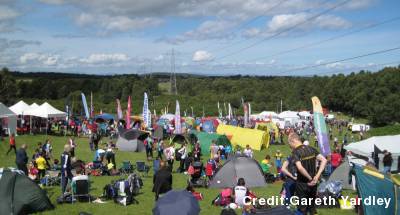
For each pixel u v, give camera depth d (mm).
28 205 15969
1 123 43000
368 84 120312
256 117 77375
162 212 10797
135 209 17297
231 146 38125
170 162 27547
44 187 21250
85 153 36562
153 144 38625
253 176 22578
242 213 15055
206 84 138000
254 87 129875
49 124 50719
